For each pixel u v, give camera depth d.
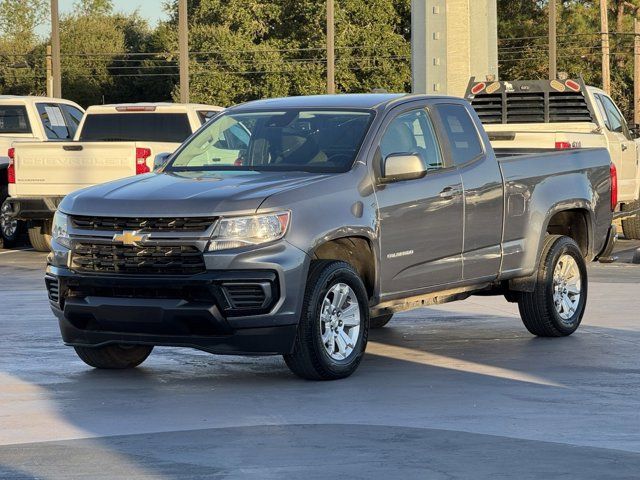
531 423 7.62
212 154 10.05
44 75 97.12
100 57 95.88
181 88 42.53
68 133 23.95
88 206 9.06
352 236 9.33
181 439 7.23
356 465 6.56
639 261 18.52
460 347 10.82
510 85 20.38
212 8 78.81
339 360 9.16
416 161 9.49
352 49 75.62
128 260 8.86
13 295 15.09
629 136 21.09
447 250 10.13
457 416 7.84
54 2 42.81
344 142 9.66
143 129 20.50
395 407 8.13
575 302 11.59
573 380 9.13
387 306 9.85
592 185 11.96
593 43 76.25
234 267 8.62
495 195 10.62
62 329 9.37
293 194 8.89
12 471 6.50
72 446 7.07
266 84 75.56
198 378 9.40
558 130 19.38
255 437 7.25
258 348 8.80
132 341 9.02
